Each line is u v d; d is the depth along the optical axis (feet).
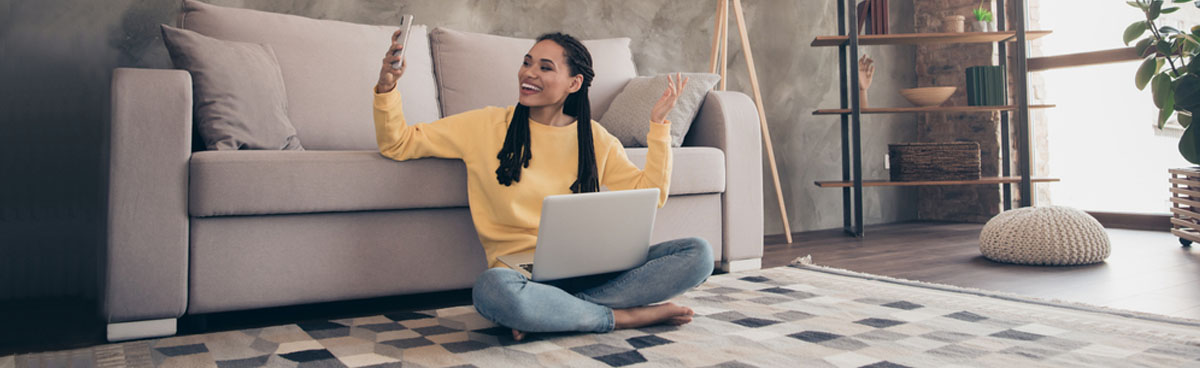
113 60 7.68
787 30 12.41
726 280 7.07
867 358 4.26
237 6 8.33
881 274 7.59
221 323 5.54
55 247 7.30
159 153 4.97
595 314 4.82
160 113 4.97
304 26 7.61
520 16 10.12
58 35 7.37
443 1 9.57
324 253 5.55
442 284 6.02
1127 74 11.59
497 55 8.59
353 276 5.66
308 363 4.33
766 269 7.80
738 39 11.91
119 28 7.72
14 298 7.05
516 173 5.27
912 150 11.67
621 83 9.09
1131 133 11.62
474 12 9.80
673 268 5.00
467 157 5.64
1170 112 9.16
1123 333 4.80
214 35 7.09
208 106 5.92
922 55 13.61
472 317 5.58
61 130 7.36
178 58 6.06
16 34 7.15
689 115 7.84
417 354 4.50
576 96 5.51
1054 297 6.22
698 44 11.63
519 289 4.48
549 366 4.19
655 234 7.11
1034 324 5.09
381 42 8.02
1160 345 4.49
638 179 5.72
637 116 8.00
